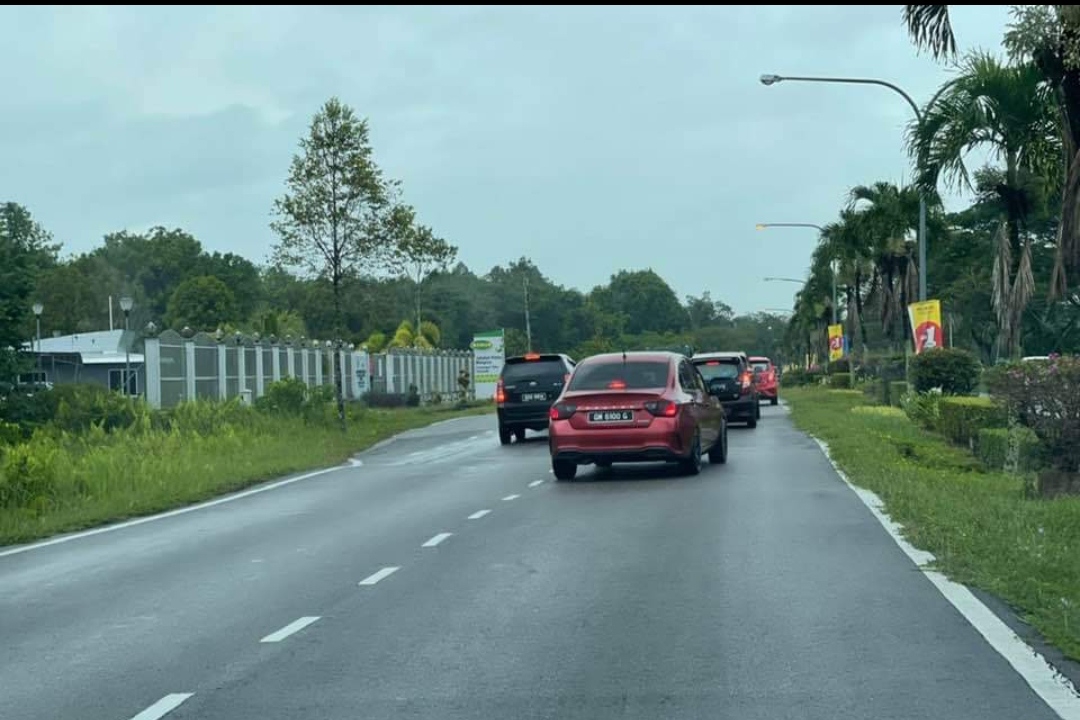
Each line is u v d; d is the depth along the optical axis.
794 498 16.28
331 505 17.59
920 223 33.66
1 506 17.27
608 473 20.94
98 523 16.73
